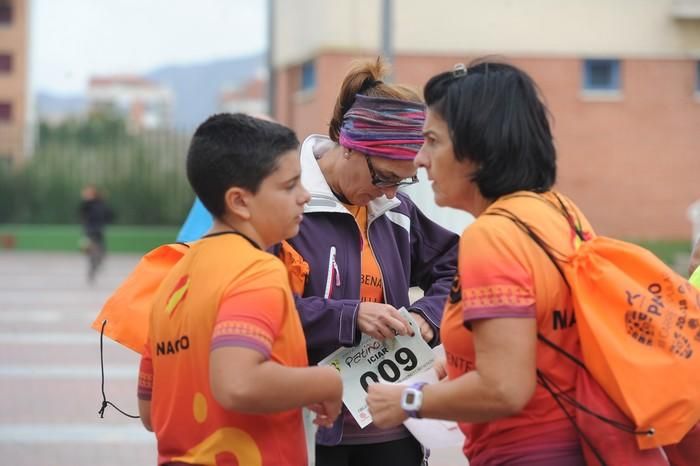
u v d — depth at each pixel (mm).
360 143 6789
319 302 6723
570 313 5445
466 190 5727
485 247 5324
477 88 5570
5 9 113812
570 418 5508
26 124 65188
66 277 46250
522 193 5609
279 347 5566
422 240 7688
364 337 6852
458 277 5559
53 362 22422
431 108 5738
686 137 49750
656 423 5293
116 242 62000
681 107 49531
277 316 5449
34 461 14273
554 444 5535
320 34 45875
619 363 5262
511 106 5562
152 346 5855
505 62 5758
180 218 63062
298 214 5801
